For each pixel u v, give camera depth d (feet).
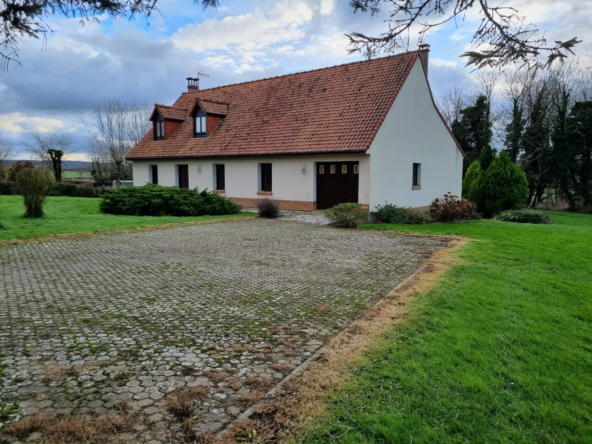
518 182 76.18
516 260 28.78
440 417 10.12
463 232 44.04
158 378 11.92
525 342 14.57
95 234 39.81
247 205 65.67
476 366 12.62
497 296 19.69
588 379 12.19
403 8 14.87
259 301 19.49
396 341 14.39
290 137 60.39
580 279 24.04
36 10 16.21
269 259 29.17
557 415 10.37
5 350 13.64
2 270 25.39
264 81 76.59
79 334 15.15
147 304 18.85
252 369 12.60
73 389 11.19
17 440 8.95
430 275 23.79
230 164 67.46
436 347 13.80
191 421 9.80
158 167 78.84
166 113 78.69
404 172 59.62
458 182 77.25
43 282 22.59
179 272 25.17
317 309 18.37
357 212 45.55
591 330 15.99
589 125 94.73
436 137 68.18
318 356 13.24
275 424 9.73
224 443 9.02
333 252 31.89
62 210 58.29
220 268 26.32
